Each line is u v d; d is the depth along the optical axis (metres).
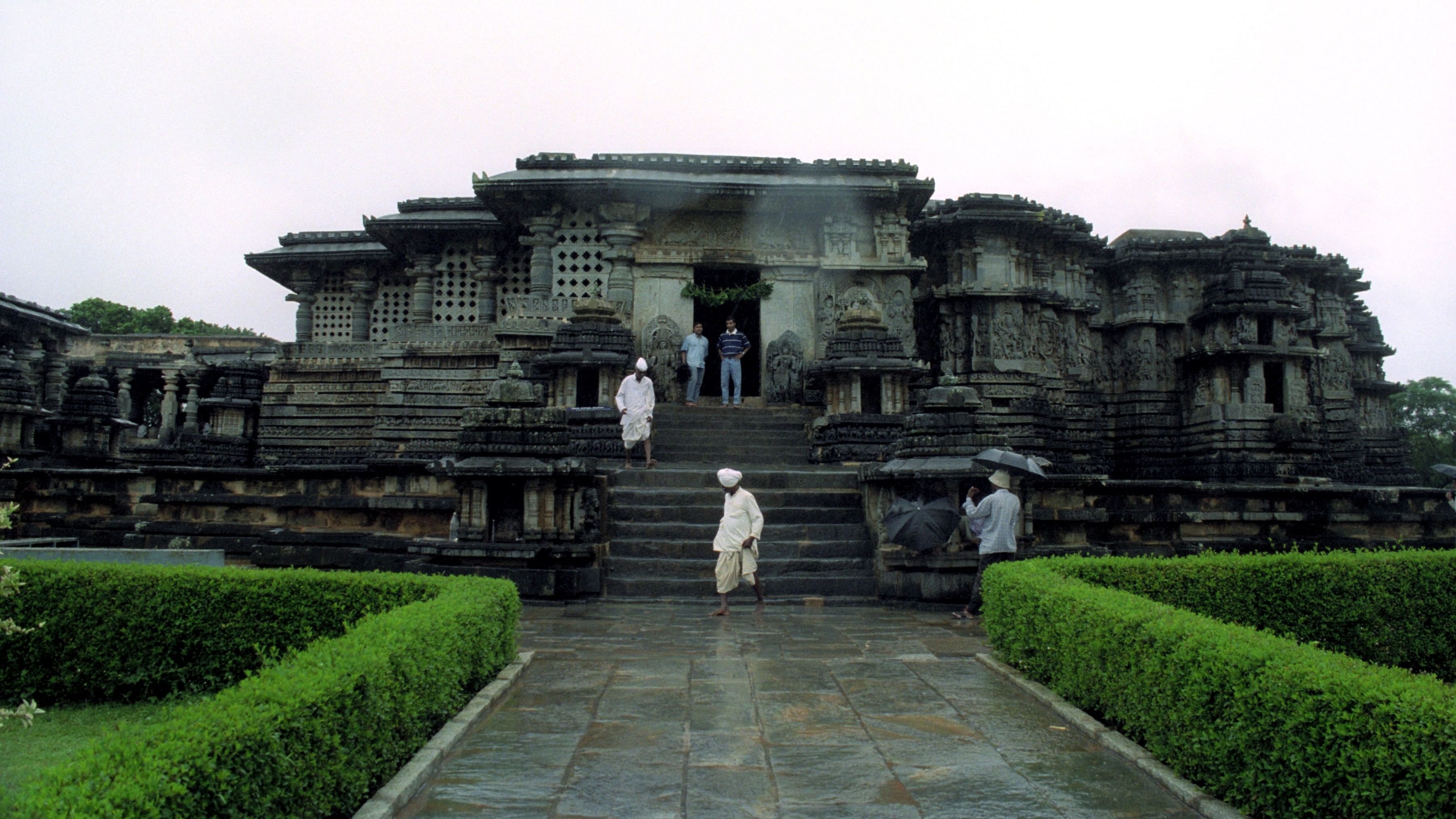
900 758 5.19
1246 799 4.30
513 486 12.03
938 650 8.45
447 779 4.77
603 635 9.19
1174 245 29.59
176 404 36.31
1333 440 32.44
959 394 12.41
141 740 3.18
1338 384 32.91
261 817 3.41
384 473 14.64
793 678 7.23
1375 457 35.50
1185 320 29.94
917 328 27.97
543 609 10.98
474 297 25.39
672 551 12.52
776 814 4.31
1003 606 7.68
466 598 6.54
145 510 16.22
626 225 22.12
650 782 4.75
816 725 5.85
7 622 4.83
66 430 25.20
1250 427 28.19
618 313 21.72
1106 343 30.78
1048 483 13.24
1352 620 9.08
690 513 13.38
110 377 37.09
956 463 11.81
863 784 4.76
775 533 13.06
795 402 21.95
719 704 6.37
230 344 39.31
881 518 12.61
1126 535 14.79
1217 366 28.64
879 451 17.80
